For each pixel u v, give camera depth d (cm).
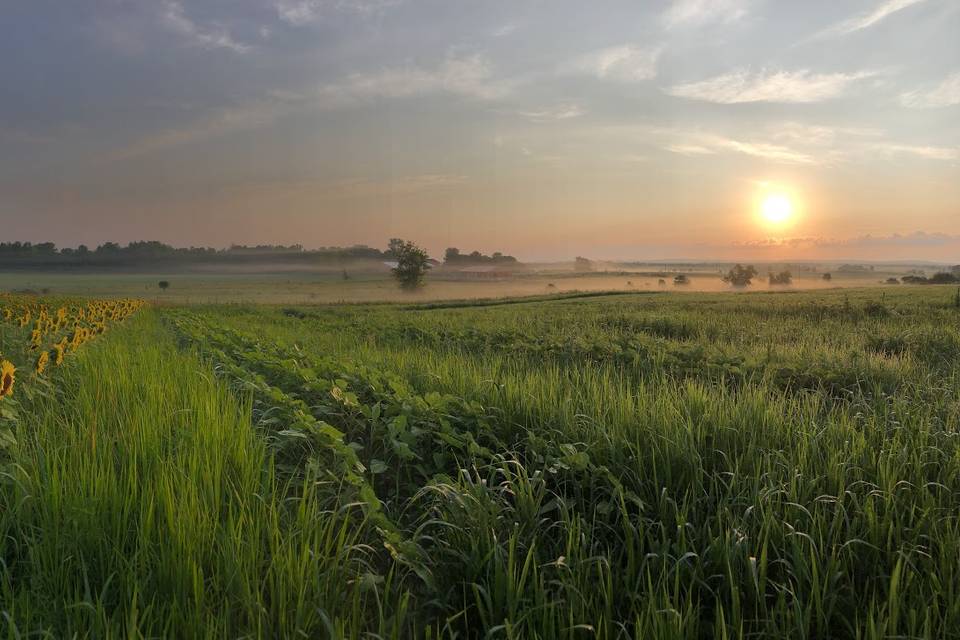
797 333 1908
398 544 387
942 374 1027
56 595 306
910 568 373
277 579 319
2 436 452
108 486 389
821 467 504
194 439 472
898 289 7525
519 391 716
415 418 616
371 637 313
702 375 1023
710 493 461
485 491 439
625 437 554
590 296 8225
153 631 285
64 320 1131
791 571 365
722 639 305
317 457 530
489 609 333
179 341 1617
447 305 6919
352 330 2300
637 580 363
